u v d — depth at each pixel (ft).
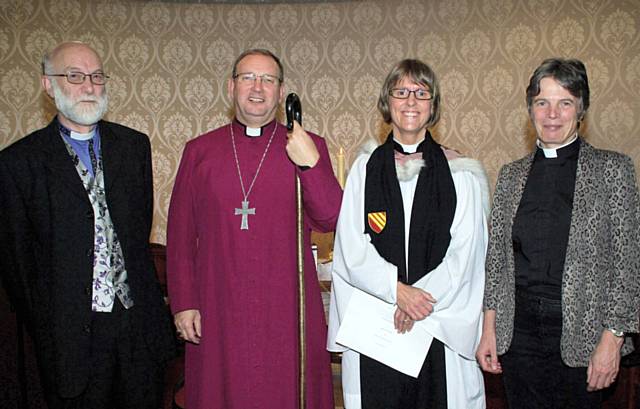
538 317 5.90
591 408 5.80
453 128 13.24
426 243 6.18
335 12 13.62
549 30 12.45
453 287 6.10
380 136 13.57
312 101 13.76
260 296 6.79
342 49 13.65
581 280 5.67
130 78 13.28
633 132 12.03
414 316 5.99
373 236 6.30
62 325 6.04
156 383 6.70
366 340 6.26
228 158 7.04
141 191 6.69
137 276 6.47
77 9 12.93
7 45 12.55
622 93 12.04
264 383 6.79
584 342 5.67
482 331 6.44
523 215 6.08
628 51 11.95
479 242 6.37
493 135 12.99
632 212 5.59
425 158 6.39
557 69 5.79
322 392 6.99
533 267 5.93
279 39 13.69
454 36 13.14
